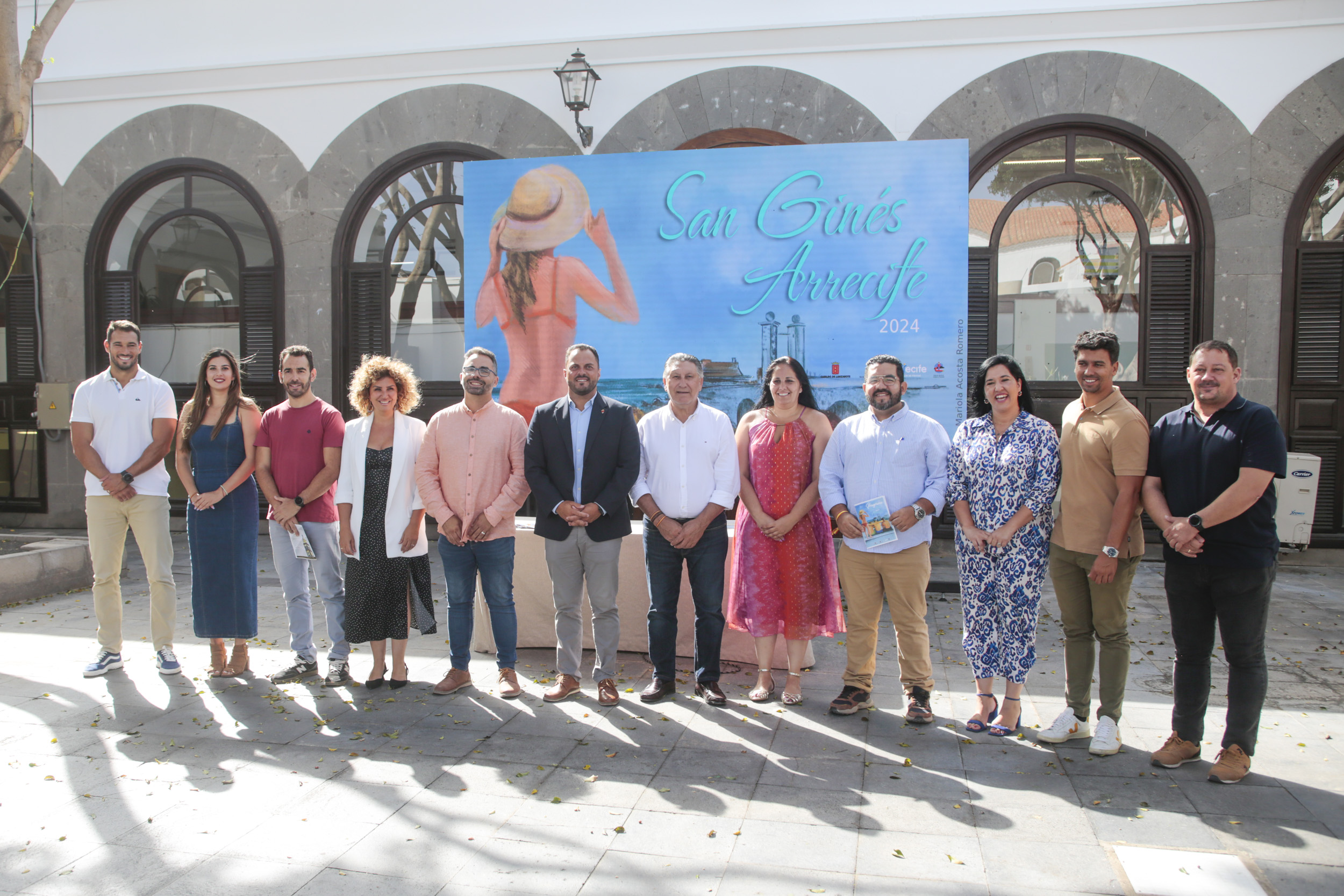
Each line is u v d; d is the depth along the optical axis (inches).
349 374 351.9
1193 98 300.0
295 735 151.8
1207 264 302.2
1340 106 291.9
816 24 313.9
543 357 301.4
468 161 309.6
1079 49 304.8
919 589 157.6
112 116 362.3
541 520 170.2
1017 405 152.6
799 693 169.3
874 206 282.5
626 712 164.2
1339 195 297.3
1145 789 129.9
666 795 128.1
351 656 203.2
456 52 335.0
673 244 293.9
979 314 319.6
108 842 114.5
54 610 241.3
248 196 352.8
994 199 317.1
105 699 170.2
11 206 370.6
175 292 367.6
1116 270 313.9
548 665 196.2
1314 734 151.7
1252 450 127.6
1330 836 115.0
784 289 288.2
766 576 169.3
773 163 287.4
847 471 162.6
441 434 172.7
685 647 202.1
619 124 326.0
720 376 292.8
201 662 195.5
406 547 172.1
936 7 309.6
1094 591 144.3
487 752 144.6
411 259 348.5
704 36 319.9
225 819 121.0
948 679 184.5
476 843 114.0
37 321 371.6
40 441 372.5
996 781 132.9
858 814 121.8
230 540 180.5
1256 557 129.3
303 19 345.7
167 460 372.8
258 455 180.7
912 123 312.8
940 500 157.5
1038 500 146.6
